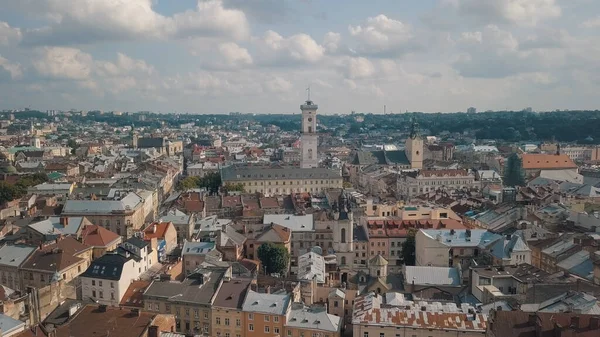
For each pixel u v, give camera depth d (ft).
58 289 523.70
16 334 393.70
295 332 479.41
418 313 470.80
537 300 467.93
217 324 501.15
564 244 654.53
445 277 586.45
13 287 611.06
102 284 544.21
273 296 505.66
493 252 647.97
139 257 596.29
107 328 420.77
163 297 515.09
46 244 645.51
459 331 447.01
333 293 558.15
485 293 506.89
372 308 481.05
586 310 413.80
